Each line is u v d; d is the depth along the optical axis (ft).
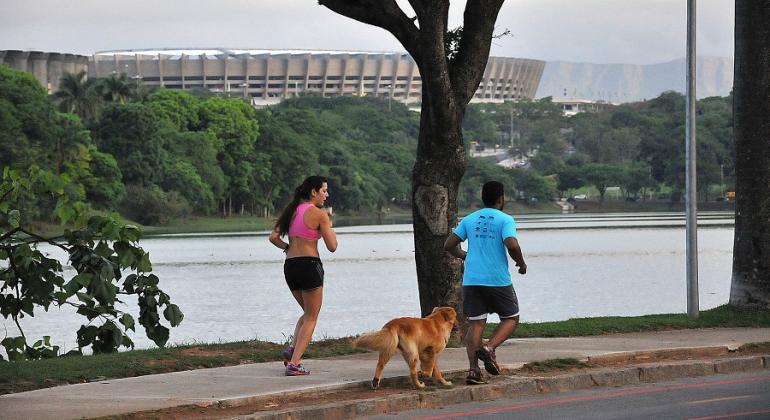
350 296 139.85
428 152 58.39
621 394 44.37
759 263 70.49
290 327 104.73
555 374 47.42
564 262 211.61
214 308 125.39
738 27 71.20
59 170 352.69
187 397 40.88
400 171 647.97
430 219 58.29
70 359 51.90
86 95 447.42
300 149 528.63
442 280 58.29
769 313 68.85
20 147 324.19
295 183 526.98
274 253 258.16
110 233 64.75
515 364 48.19
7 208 66.33
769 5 69.51
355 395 42.68
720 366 50.57
